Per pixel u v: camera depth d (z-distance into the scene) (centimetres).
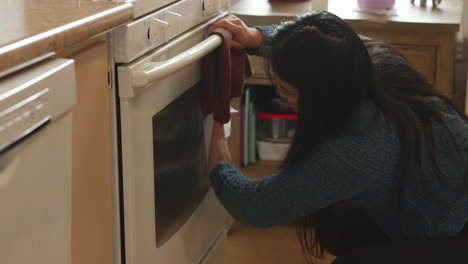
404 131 128
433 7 246
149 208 133
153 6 123
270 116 258
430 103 135
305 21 130
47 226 87
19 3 106
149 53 125
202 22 154
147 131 127
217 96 152
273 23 230
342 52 124
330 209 167
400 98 134
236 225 258
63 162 91
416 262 136
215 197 179
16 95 76
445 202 136
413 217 140
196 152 160
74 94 92
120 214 127
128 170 123
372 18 224
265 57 141
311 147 130
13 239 79
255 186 143
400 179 129
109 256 124
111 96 117
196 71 150
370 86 130
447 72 224
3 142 74
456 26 218
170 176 145
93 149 113
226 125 174
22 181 80
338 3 249
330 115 126
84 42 105
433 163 131
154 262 138
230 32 152
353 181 130
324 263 230
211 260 179
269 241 246
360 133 128
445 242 138
